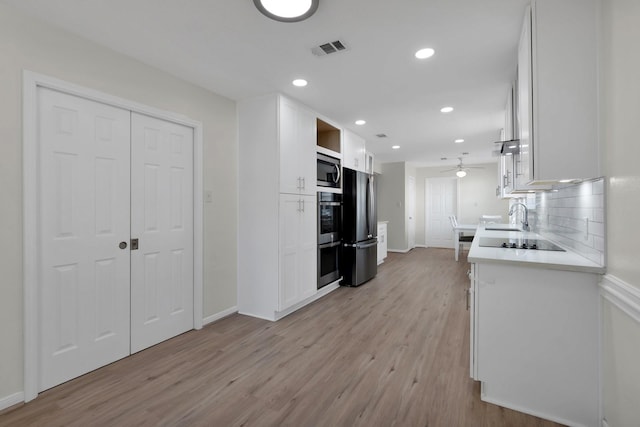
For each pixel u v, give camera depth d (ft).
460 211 27.27
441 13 5.98
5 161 5.70
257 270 10.54
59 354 6.50
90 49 6.93
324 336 9.00
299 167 11.09
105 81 7.19
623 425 4.38
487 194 26.40
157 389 6.36
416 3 5.68
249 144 10.64
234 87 9.64
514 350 5.69
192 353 7.93
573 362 5.29
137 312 7.97
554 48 5.37
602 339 5.06
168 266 8.73
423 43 7.10
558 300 5.38
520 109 6.75
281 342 8.59
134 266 7.89
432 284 15.01
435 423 5.34
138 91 7.87
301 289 11.27
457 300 12.44
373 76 8.87
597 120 5.15
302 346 8.34
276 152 10.12
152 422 5.37
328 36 6.81
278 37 6.84
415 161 25.12
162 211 8.55
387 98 10.64
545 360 5.48
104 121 7.26
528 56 5.62
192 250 9.41
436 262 20.85
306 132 11.44
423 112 12.12
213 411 5.67
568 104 5.30
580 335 5.24
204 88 9.68
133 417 5.51
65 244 6.58
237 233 10.90
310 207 11.78
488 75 8.81
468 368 7.18
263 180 10.38
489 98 10.64
